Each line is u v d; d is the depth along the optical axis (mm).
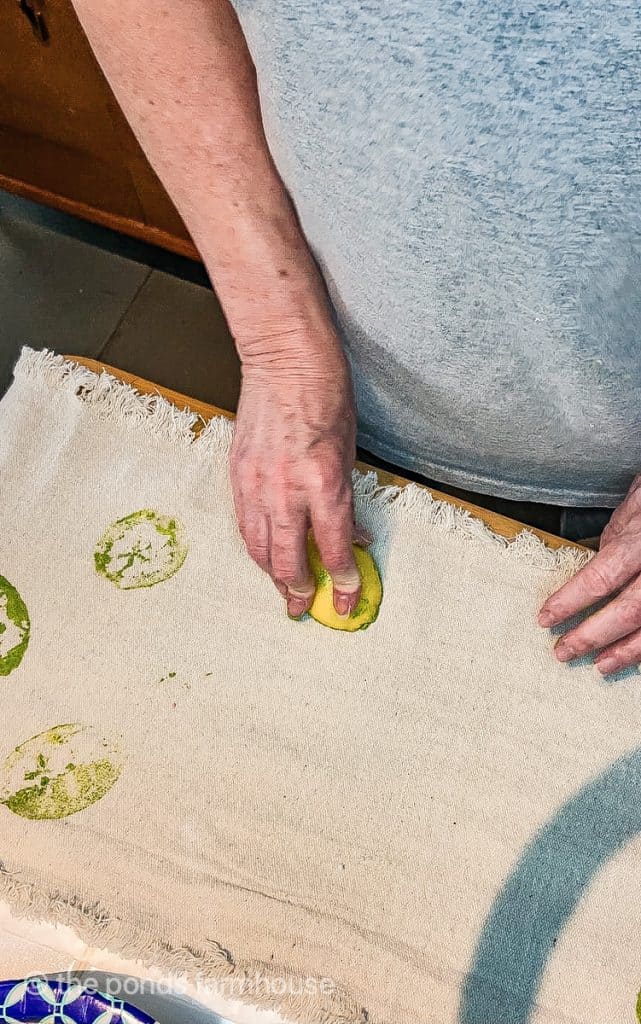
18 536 700
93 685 646
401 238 472
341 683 642
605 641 615
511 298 489
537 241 439
